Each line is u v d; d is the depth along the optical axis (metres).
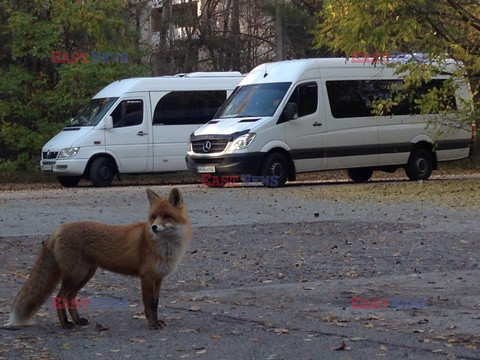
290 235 15.95
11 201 22.27
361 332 8.62
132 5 45.38
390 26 24.25
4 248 14.80
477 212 18.75
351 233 16.03
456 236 15.34
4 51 36.38
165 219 8.64
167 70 46.78
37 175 34.88
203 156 25.83
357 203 21.00
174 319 9.38
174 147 29.67
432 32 25.14
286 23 45.12
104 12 36.19
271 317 9.42
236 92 27.41
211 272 12.64
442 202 20.80
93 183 28.48
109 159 28.72
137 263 8.84
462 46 25.28
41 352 8.02
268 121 25.66
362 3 24.05
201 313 9.70
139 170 29.22
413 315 9.46
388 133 27.81
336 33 25.27
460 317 9.31
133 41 38.84
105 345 8.23
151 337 8.53
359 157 27.36
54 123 35.62
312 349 7.96
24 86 35.75
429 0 24.95
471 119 25.81
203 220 18.11
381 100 25.80
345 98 27.16
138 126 29.14
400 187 25.00
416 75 24.97
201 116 30.16
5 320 9.43
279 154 25.80
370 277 12.00
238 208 20.22
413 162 28.44
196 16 47.38
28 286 8.95
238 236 15.89
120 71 36.00
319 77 26.78
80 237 8.92
